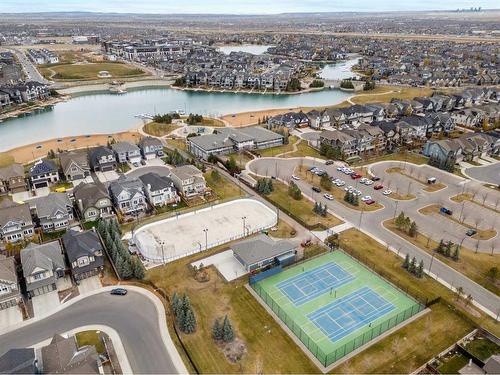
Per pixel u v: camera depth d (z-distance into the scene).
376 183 104.75
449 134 142.00
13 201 92.62
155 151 123.12
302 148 131.00
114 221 79.69
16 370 46.31
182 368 51.16
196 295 64.25
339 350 53.81
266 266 71.50
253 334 56.53
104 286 66.69
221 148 124.50
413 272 69.38
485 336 56.41
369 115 160.88
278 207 92.06
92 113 188.62
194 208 90.56
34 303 62.66
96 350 52.84
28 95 199.12
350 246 77.44
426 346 54.50
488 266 71.69
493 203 94.38
